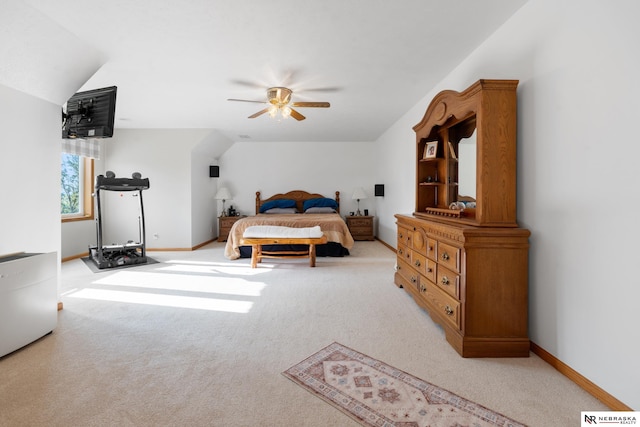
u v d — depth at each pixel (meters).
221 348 2.09
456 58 2.94
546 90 1.91
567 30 1.74
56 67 2.54
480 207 2.08
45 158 2.71
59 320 2.57
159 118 5.18
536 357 1.98
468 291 1.97
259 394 1.60
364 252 5.69
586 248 1.63
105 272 4.23
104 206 5.88
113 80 3.43
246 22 2.31
